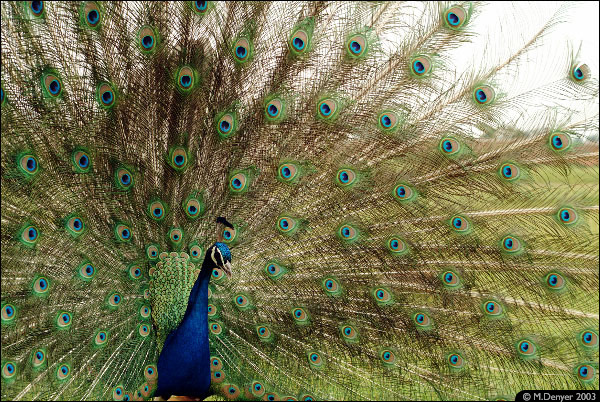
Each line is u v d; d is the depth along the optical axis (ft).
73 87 11.82
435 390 13.56
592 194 13.28
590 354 13.29
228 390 14.02
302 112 12.70
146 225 13.00
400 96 12.75
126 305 13.12
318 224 13.62
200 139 12.90
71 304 12.52
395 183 13.41
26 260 11.98
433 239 13.67
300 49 12.25
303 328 13.89
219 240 12.08
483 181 13.34
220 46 12.35
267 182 13.19
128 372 12.96
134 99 12.18
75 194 12.34
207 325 12.25
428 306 13.80
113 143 12.32
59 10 11.48
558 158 13.05
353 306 13.82
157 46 12.07
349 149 13.16
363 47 12.30
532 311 13.56
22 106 11.45
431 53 12.47
